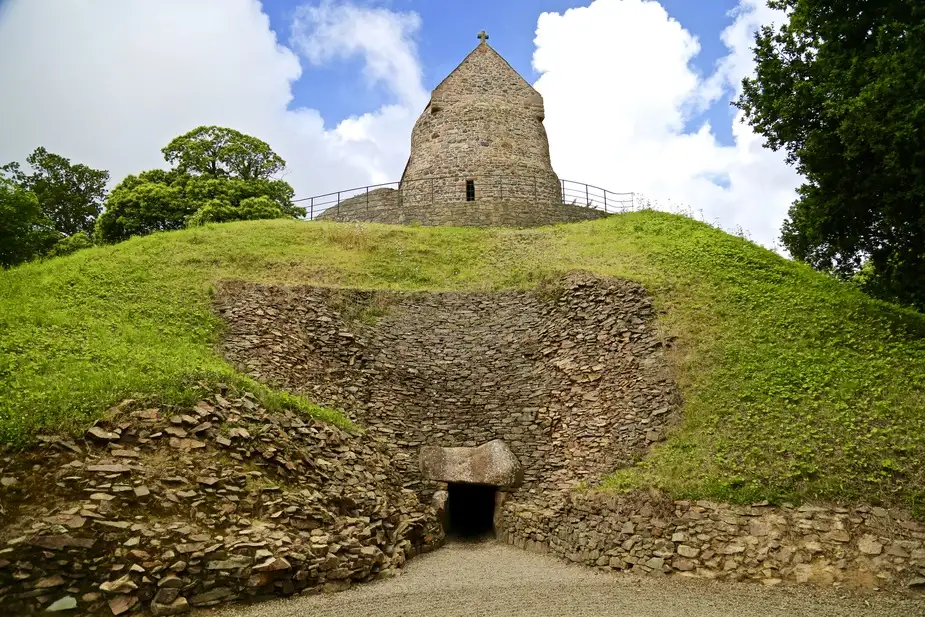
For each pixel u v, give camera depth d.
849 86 14.56
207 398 10.66
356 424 14.27
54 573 7.24
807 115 15.90
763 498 10.45
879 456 10.61
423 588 9.34
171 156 36.00
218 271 19.64
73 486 8.23
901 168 13.70
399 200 29.83
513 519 13.29
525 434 14.93
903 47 13.49
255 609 7.94
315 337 16.41
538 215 28.16
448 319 18.27
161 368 11.91
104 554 7.60
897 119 13.09
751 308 16.03
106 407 9.76
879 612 7.94
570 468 13.89
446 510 13.73
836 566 9.16
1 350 11.77
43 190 38.75
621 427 13.79
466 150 29.56
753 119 16.88
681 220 24.44
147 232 32.97
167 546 7.99
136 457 9.09
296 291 17.75
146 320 15.51
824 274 19.45
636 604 8.47
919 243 15.22
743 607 8.24
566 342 16.45
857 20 15.15
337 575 9.16
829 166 15.64
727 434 12.20
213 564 8.07
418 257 22.78
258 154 37.19
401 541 11.31
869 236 16.41
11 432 8.58
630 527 10.94
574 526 11.85
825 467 10.70
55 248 28.50
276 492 9.75
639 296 16.72
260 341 15.62
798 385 12.88
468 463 14.18
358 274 20.84
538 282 19.27
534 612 8.09
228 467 9.62
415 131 31.34
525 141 30.53
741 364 13.88
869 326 14.80
